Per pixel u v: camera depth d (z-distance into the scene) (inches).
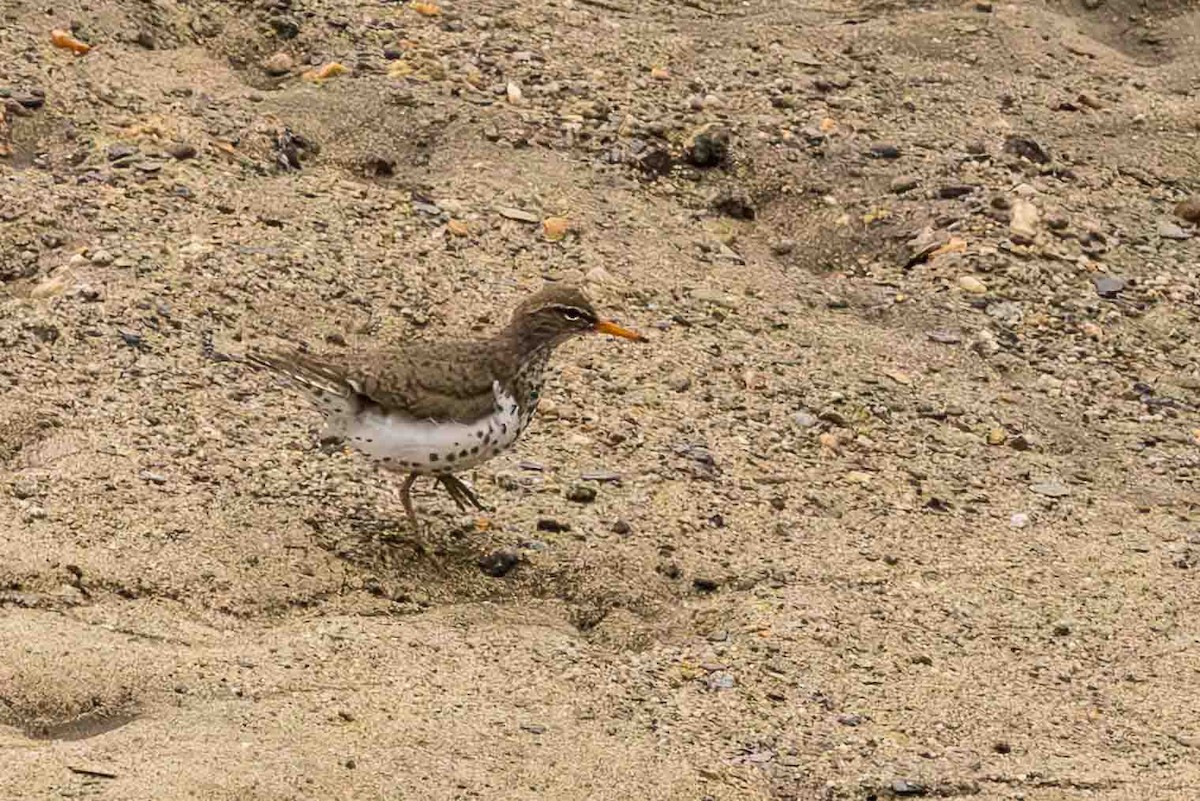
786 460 510.6
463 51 685.3
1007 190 658.2
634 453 499.8
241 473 457.1
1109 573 478.3
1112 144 701.3
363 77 655.8
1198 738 410.6
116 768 347.9
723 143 653.9
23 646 381.1
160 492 441.7
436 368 429.1
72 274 523.5
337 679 388.5
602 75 687.7
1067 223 647.8
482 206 599.5
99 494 435.8
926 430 537.6
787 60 722.2
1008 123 701.9
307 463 467.5
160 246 543.2
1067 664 436.5
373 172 613.9
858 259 628.7
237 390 490.9
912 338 586.2
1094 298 616.7
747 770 381.4
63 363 486.3
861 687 417.7
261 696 378.3
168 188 572.1
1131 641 448.1
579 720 388.5
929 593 459.2
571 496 473.7
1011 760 396.5
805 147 668.1
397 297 546.0
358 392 425.1
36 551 411.5
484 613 427.2
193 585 411.8
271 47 674.2
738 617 438.9
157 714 369.7
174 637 394.6
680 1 771.4
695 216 627.2
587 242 593.6
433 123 637.3
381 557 437.1
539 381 450.0
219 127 610.5
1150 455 545.0
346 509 452.4
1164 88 740.7
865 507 496.1
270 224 566.3
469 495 458.0
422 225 583.8
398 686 389.1
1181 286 629.9
